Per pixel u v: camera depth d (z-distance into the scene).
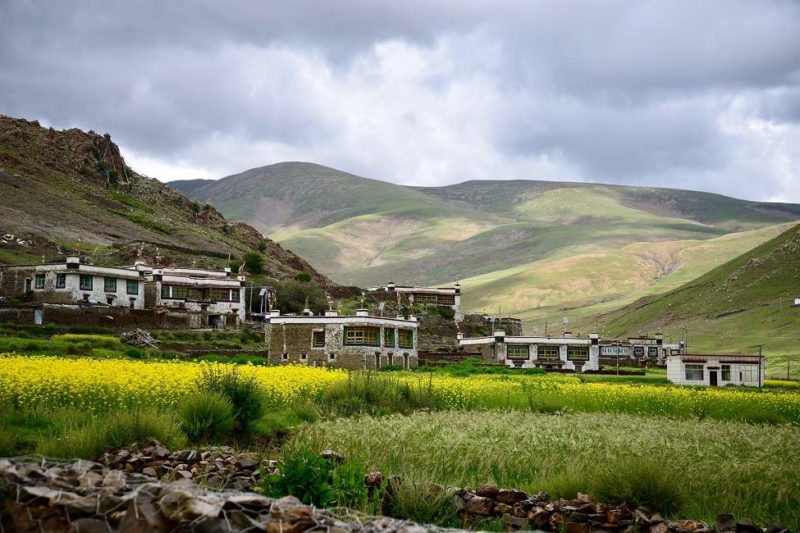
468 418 36.50
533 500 20.91
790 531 19.12
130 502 11.74
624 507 20.44
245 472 23.12
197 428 30.05
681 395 58.25
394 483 20.42
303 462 19.58
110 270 115.06
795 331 179.25
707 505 22.88
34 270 112.94
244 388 34.03
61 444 24.44
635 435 31.56
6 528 11.62
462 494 20.86
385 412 41.03
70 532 11.52
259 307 144.88
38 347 72.25
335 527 11.72
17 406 31.42
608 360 146.75
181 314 113.38
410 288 167.00
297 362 100.38
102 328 95.94
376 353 102.56
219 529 11.44
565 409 47.66
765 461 26.80
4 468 12.14
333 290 165.62
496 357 127.50
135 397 34.19
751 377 104.50
